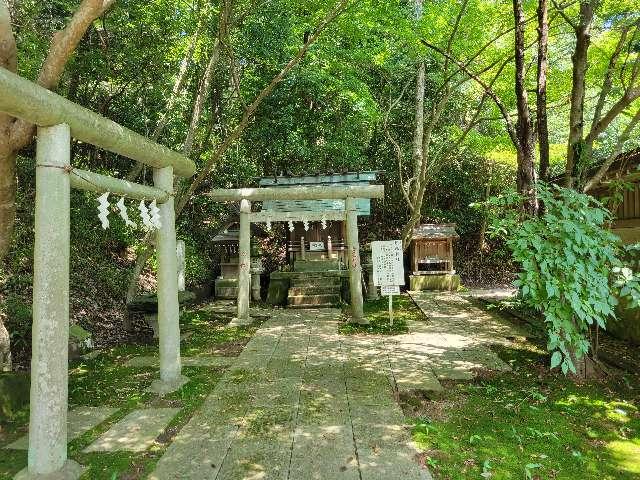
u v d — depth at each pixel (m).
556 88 7.10
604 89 4.75
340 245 10.36
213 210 12.34
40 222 2.64
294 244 10.45
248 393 4.08
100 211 3.22
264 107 11.37
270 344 5.93
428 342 5.81
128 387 4.28
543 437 3.14
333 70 9.05
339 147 12.00
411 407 3.70
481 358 5.02
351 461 2.82
